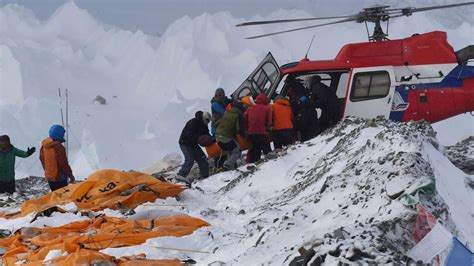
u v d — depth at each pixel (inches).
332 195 560.7
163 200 726.5
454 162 813.9
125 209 698.8
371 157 620.4
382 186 521.0
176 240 544.4
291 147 813.9
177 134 1731.1
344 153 697.0
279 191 721.6
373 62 945.5
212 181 830.5
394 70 943.0
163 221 600.4
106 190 724.7
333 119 920.3
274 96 947.3
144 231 574.9
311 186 657.0
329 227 484.7
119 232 572.1
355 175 575.2
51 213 684.1
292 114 904.3
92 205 703.7
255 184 761.0
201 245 542.0
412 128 673.6
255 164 851.4
